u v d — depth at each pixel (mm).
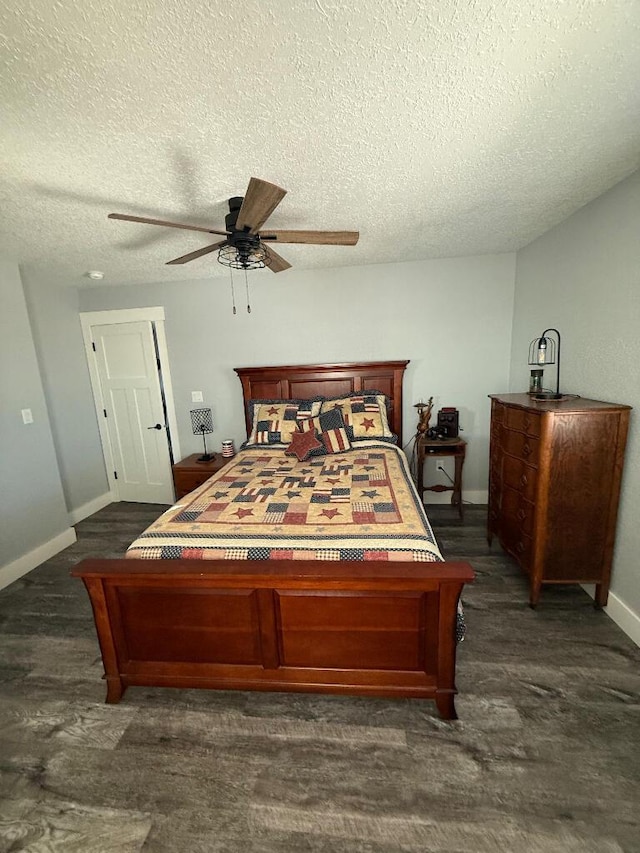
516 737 1476
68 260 2871
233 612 1592
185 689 1768
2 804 1316
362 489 2230
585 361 2338
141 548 1687
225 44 1014
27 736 1560
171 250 2725
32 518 2936
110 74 1096
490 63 1118
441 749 1440
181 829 1225
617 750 1418
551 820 1209
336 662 1596
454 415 3355
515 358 3289
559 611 2188
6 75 1078
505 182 1908
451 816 1229
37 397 3008
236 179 1752
